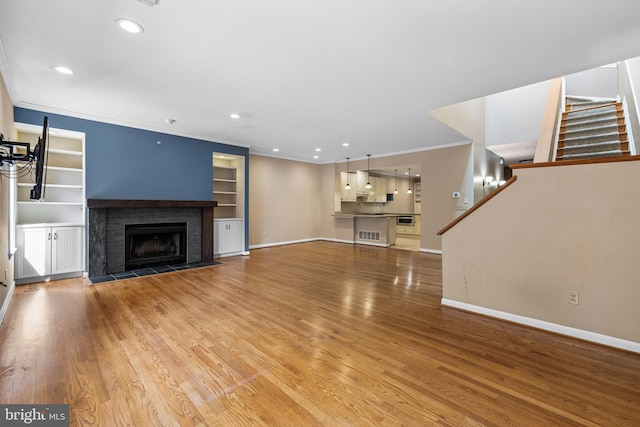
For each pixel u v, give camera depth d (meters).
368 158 8.30
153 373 2.03
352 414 1.64
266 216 7.93
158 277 4.63
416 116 4.50
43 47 2.53
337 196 9.05
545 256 2.71
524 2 1.96
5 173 3.14
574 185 2.56
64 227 4.33
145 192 5.07
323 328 2.78
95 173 4.55
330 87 3.40
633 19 2.13
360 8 2.02
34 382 1.91
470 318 3.04
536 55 2.68
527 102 6.63
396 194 11.88
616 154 4.07
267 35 2.36
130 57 2.71
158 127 5.11
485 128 7.13
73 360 2.18
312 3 1.97
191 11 2.05
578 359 2.22
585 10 2.04
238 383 1.92
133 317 3.01
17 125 3.91
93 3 1.97
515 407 1.69
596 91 6.46
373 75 3.09
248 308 3.29
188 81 3.22
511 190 2.90
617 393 1.82
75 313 3.10
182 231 5.58
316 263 5.79
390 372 2.05
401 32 2.31
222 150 6.23
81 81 3.22
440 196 6.82
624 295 2.35
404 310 3.26
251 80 3.20
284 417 1.61
